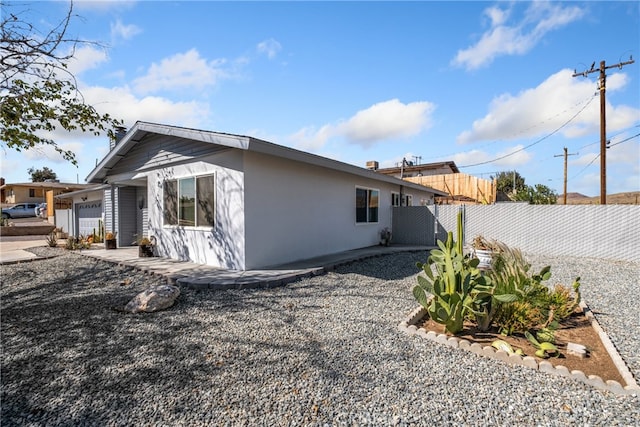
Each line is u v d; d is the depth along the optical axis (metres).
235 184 6.65
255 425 2.20
